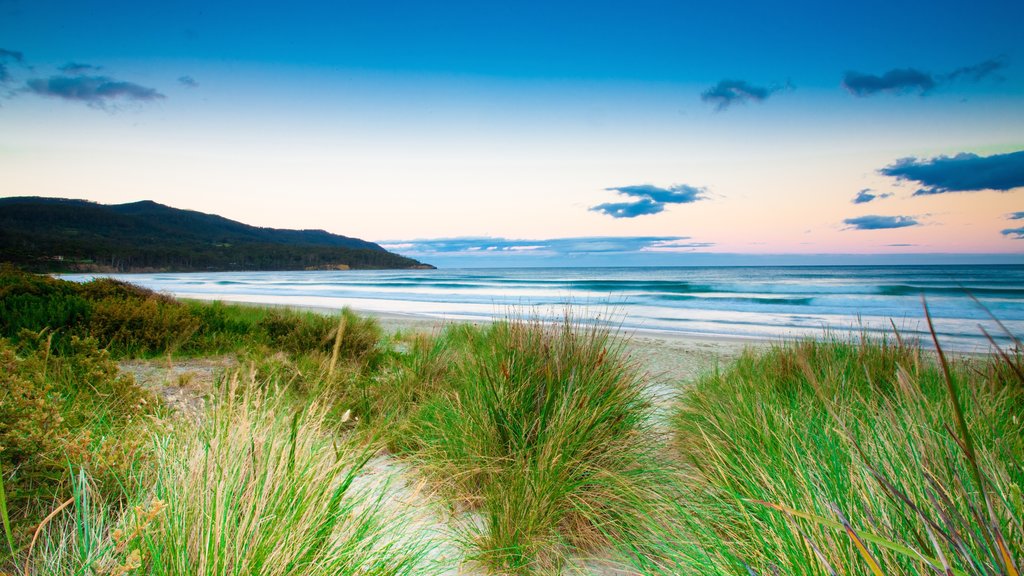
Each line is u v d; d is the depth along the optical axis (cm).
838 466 201
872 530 151
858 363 409
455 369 476
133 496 220
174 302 1034
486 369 347
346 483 205
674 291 3816
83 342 417
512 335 388
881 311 2247
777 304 2641
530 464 282
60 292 869
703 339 1321
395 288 4869
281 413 250
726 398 391
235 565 152
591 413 313
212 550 154
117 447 250
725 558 188
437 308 2523
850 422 251
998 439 186
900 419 234
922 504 156
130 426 286
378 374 531
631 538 246
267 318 895
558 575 228
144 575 159
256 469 196
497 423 320
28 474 214
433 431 356
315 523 187
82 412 300
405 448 355
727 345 1184
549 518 252
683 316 2034
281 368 476
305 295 3681
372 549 204
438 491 296
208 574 152
